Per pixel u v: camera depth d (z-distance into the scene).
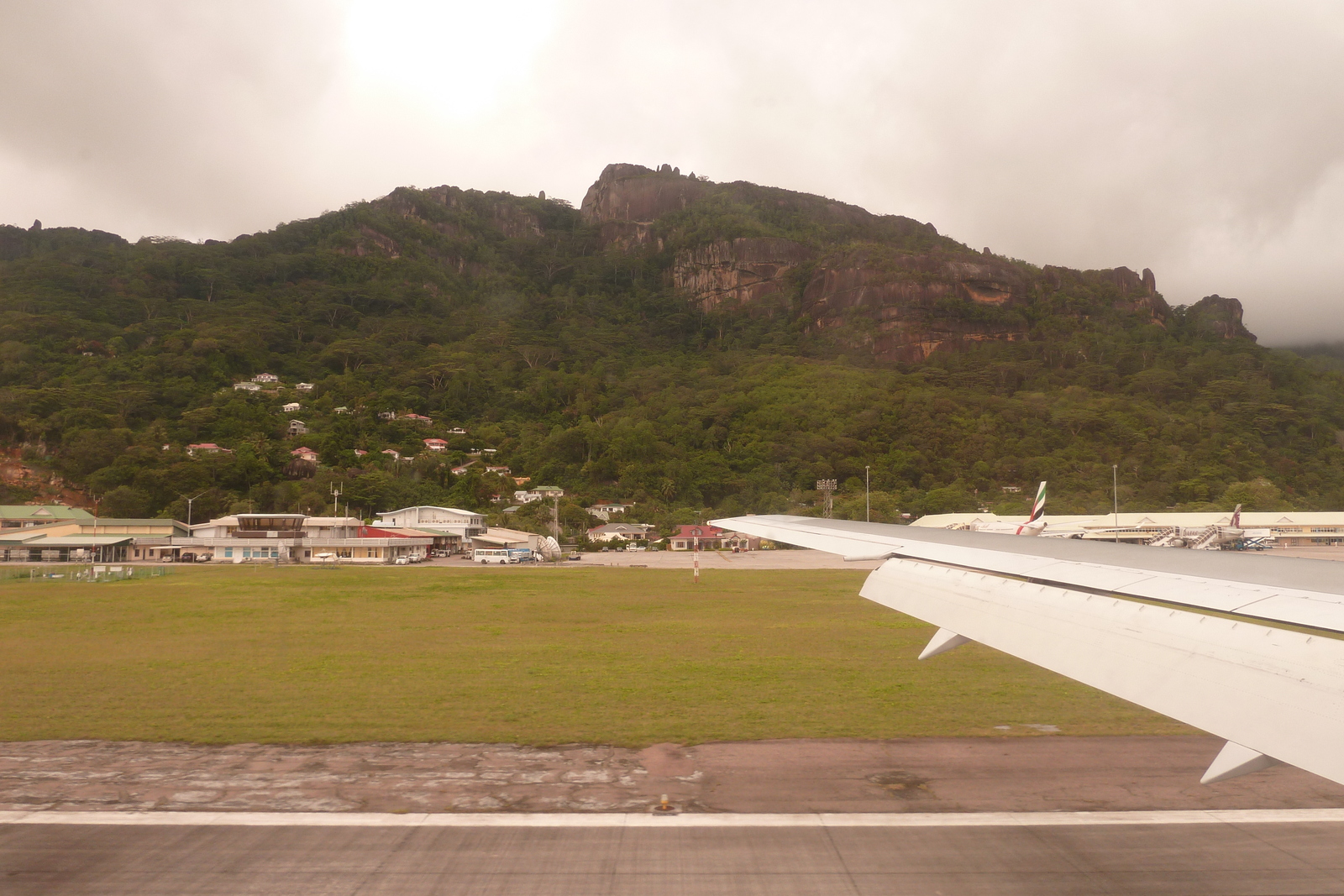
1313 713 2.88
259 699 13.03
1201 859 6.70
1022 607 5.02
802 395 168.25
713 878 6.40
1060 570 5.44
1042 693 13.33
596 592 33.56
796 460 128.88
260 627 22.38
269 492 97.25
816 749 9.98
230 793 8.43
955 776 8.91
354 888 6.26
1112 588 4.74
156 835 7.30
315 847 7.03
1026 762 9.41
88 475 97.75
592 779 8.86
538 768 9.25
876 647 18.41
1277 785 8.47
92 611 26.39
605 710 12.17
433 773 9.11
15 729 11.09
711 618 24.45
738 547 83.56
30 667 16.16
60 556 59.56
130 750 10.06
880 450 136.62
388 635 20.81
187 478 94.94
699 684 14.12
